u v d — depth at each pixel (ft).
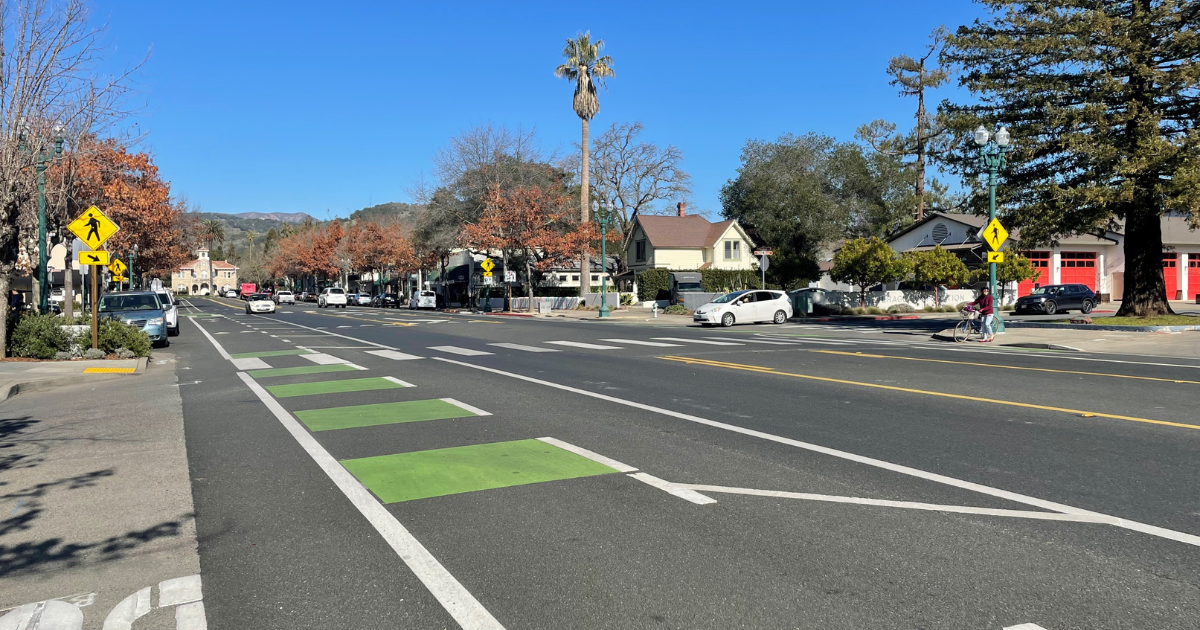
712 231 209.36
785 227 190.29
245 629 13.04
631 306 178.81
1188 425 28.78
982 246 138.92
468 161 188.85
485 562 15.81
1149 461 23.31
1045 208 79.92
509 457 25.09
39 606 14.07
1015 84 82.43
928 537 16.84
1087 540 16.51
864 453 24.97
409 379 46.16
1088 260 149.28
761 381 43.04
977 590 14.03
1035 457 24.03
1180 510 18.47
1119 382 41.11
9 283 57.31
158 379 49.03
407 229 261.24
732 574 14.96
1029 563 15.26
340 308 228.84
